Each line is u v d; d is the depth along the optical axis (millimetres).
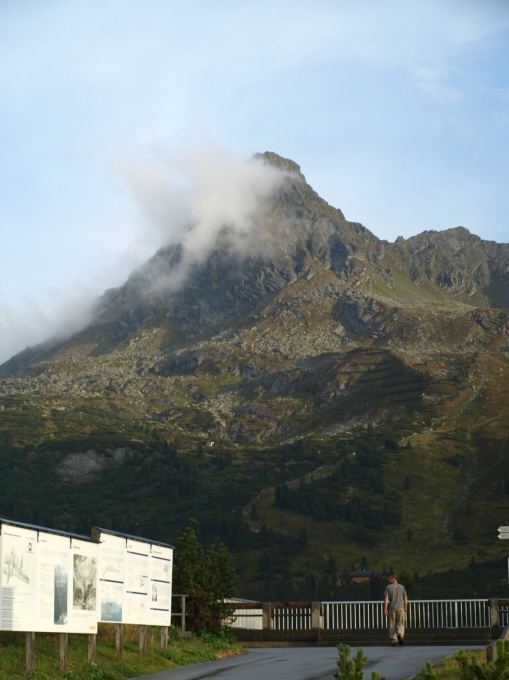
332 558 192250
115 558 22406
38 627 18141
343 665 15508
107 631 26281
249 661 27516
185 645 29312
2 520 16781
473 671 14773
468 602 39156
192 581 32656
